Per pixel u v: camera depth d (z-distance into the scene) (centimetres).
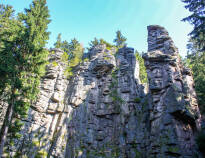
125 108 2855
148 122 2548
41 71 2175
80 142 2703
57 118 2955
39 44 2212
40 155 2508
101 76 3422
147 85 3244
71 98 3106
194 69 3053
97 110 3062
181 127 1981
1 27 2617
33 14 2452
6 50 2011
